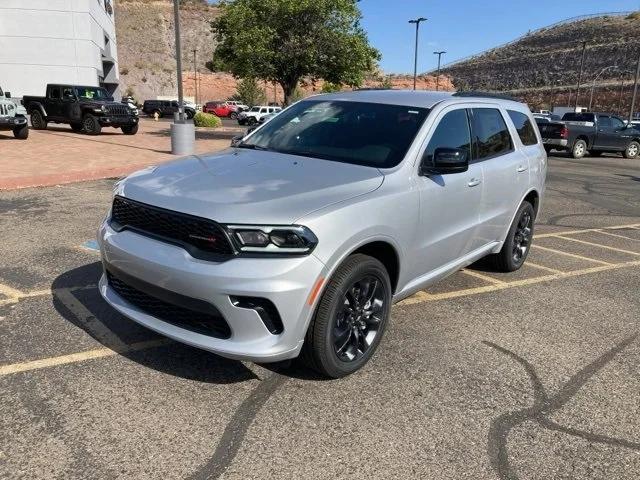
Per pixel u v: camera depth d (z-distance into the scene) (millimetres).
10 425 3008
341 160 4133
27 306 4559
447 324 4660
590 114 22406
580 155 22031
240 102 67688
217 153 4477
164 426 3072
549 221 9461
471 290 5539
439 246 4391
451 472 2834
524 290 5633
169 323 3371
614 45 115562
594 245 7832
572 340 4480
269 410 3271
